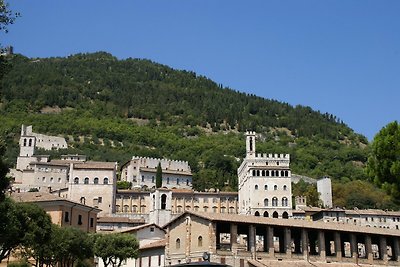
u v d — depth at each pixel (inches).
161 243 4279.0
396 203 2824.8
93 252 3550.7
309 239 4557.1
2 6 1715.1
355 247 4303.6
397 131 2800.2
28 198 4288.9
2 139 2277.3
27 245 2866.6
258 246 4953.3
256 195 7682.1
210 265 1246.3
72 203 4377.5
